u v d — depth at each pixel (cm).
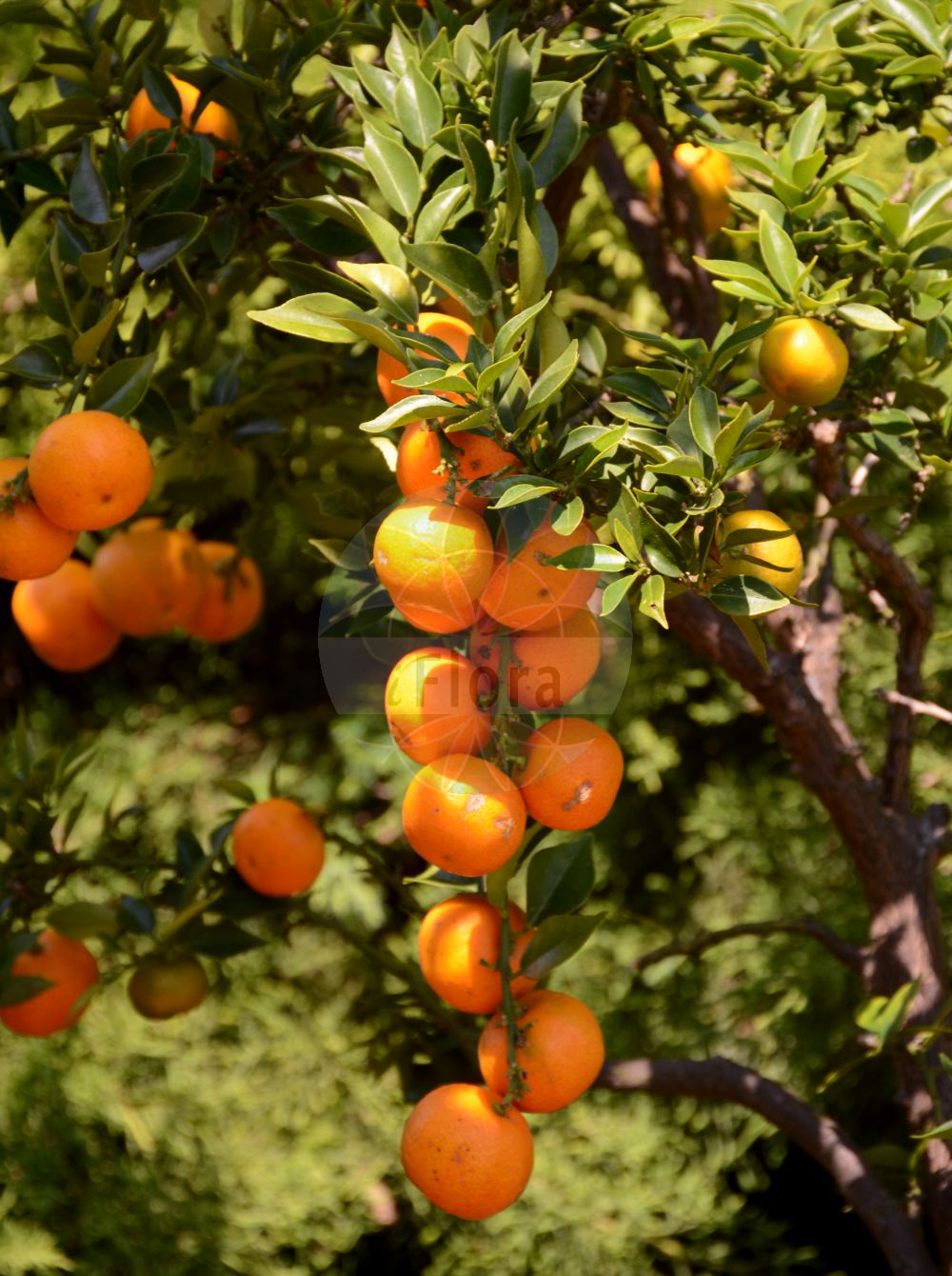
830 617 149
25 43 209
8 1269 200
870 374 128
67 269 126
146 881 140
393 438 125
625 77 130
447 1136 116
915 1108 137
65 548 117
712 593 110
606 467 112
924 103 128
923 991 139
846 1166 137
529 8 128
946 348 126
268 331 155
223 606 148
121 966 136
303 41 125
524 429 110
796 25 132
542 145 117
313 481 151
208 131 129
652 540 110
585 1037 117
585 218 209
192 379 157
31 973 132
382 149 118
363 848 138
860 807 142
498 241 114
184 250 121
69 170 135
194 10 200
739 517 113
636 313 210
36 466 114
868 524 134
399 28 124
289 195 130
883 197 126
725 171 147
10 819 135
